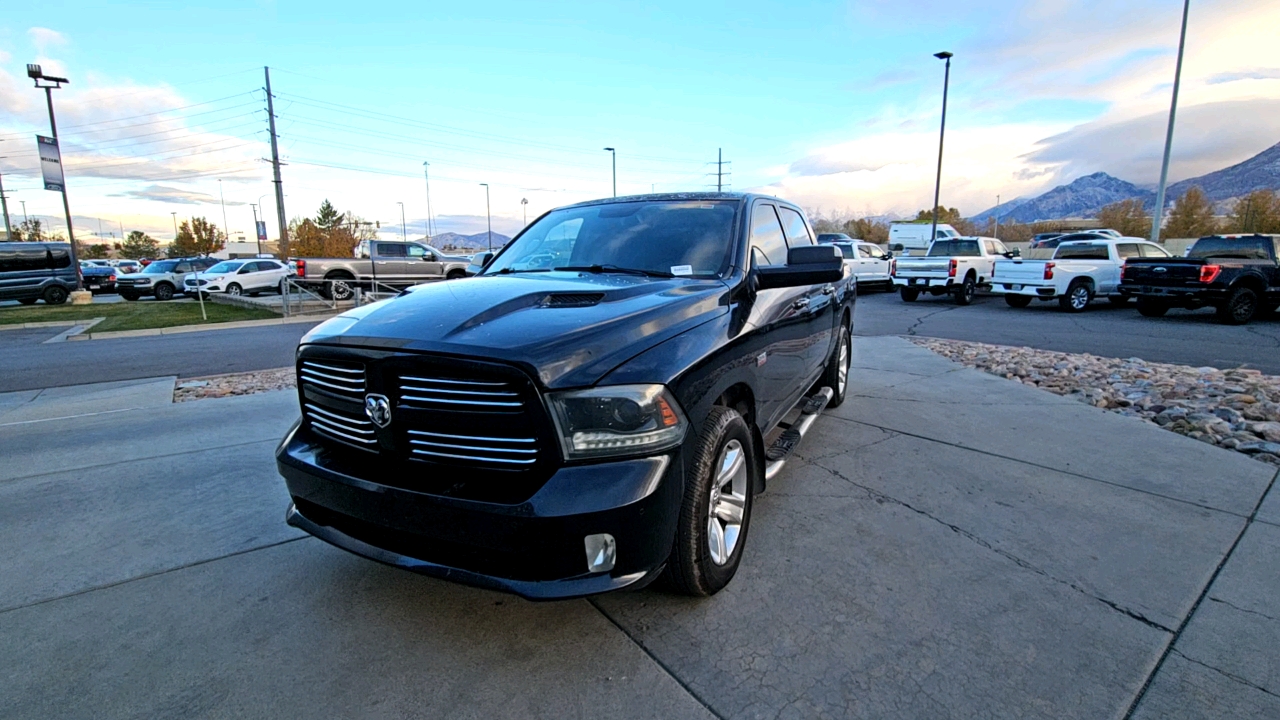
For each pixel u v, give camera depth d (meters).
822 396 4.65
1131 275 13.60
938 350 8.89
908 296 18.38
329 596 2.66
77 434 5.02
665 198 3.84
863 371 7.25
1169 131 19.91
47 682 2.14
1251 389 5.84
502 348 2.01
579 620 2.46
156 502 3.64
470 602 2.60
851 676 2.12
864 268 21.14
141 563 2.94
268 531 3.27
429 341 2.10
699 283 2.94
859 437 4.68
